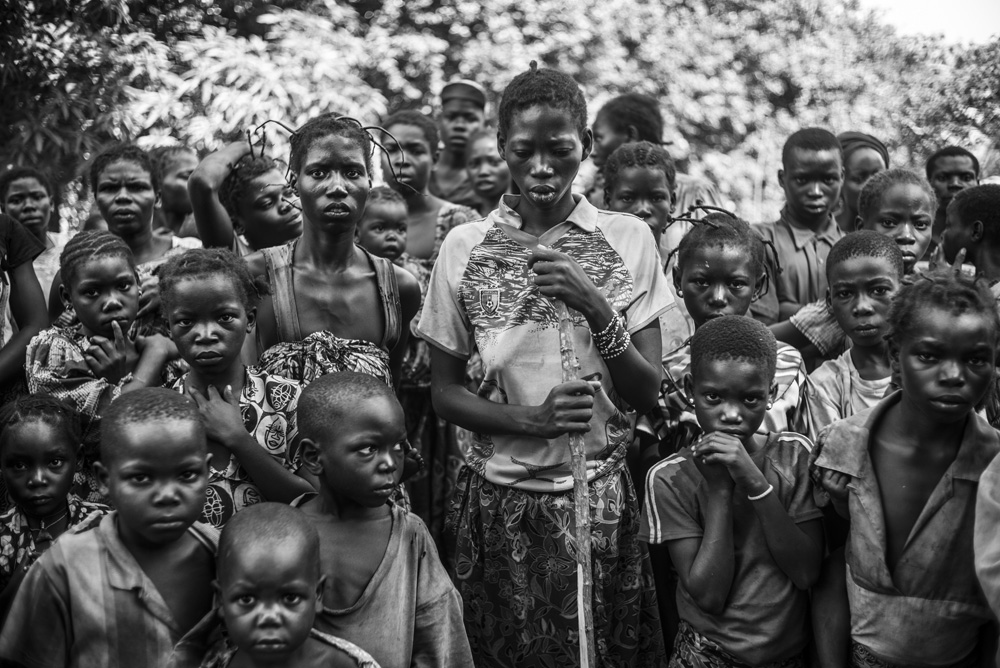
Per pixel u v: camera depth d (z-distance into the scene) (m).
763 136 14.58
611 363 3.60
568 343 3.52
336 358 3.92
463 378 3.96
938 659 3.32
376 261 4.19
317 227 4.00
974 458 3.26
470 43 12.96
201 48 10.12
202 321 3.58
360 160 3.95
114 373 4.02
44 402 3.73
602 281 3.77
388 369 4.08
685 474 3.67
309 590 3.00
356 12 12.98
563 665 3.74
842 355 4.54
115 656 3.11
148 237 5.24
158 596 3.12
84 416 3.91
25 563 3.61
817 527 3.58
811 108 15.05
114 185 5.10
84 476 3.88
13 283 4.73
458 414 3.78
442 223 6.24
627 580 3.79
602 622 3.74
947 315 3.09
